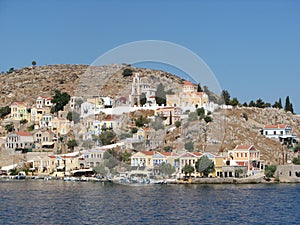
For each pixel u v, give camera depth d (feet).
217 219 336.90
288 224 323.16
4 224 317.42
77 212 360.48
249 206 391.65
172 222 325.42
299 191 502.38
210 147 539.70
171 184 527.40
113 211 364.17
